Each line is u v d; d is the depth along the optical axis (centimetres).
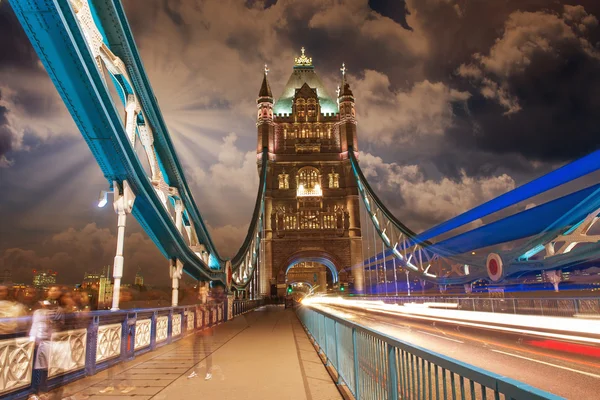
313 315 1525
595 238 4016
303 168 10169
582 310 1689
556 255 3938
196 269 2228
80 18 1003
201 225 2419
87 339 851
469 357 1072
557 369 899
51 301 701
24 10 831
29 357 641
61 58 923
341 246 9600
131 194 1268
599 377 815
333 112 11206
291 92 11712
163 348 1317
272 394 723
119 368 961
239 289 5206
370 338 573
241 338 1658
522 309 2088
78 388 748
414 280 9481
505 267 4262
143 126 1596
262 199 9625
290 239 9594
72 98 1019
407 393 420
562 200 4862
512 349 1197
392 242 9112
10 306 656
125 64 1327
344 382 789
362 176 9700
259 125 10606
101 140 1127
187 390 752
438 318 2444
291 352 1256
